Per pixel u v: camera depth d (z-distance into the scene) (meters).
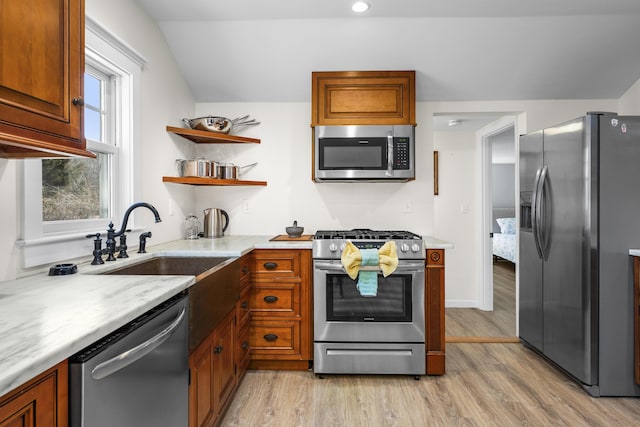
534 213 2.56
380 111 2.72
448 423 1.87
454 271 4.04
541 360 2.63
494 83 2.84
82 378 0.78
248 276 2.40
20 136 0.95
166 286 1.23
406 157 2.68
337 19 2.43
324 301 2.38
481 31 2.48
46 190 1.60
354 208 3.06
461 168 4.06
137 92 2.11
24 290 1.17
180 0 2.19
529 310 2.73
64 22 1.12
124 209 2.06
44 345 0.72
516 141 3.13
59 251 1.53
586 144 2.09
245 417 1.92
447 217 4.06
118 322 0.90
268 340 2.48
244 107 3.08
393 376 2.41
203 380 1.53
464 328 3.30
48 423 0.72
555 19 2.40
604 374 2.11
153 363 1.09
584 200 2.11
